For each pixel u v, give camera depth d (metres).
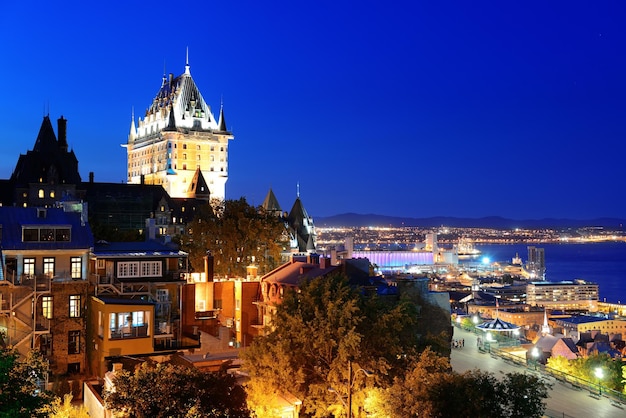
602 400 65.25
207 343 61.06
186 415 34.94
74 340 61.03
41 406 34.28
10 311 56.94
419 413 41.72
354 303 51.22
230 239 91.94
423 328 65.38
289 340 50.34
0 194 170.25
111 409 37.44
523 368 78.69
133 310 57.12
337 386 48.25
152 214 191.25
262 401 46.91
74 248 61.94
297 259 89.31
